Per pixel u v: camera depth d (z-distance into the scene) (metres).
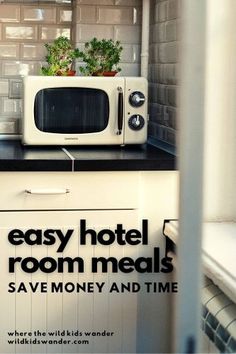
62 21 3.32
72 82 2.82
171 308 2.65
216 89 2.38
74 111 2.84
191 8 0.83
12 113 3.29
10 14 3.28
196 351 0.88
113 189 2.58
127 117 2.86
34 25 3.30
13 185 2.53
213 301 1.87
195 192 0.86
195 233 0.87
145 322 2.66
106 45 3.04
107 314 2.64
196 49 0.84
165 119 3.07
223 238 2.27
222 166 2.46
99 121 2.85
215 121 2.40
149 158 2.57
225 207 2.48
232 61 2.36
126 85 2.84
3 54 3.29
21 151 2.75
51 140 2.83
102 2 3.25
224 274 1.88
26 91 2.81
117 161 2.54
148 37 3.27
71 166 2.52
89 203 2.58
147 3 3.23
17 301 2.60
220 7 2.31
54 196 2.55
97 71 3.03
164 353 2.66
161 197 2.60
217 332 1.76
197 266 0.87
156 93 3.22
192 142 0.85
